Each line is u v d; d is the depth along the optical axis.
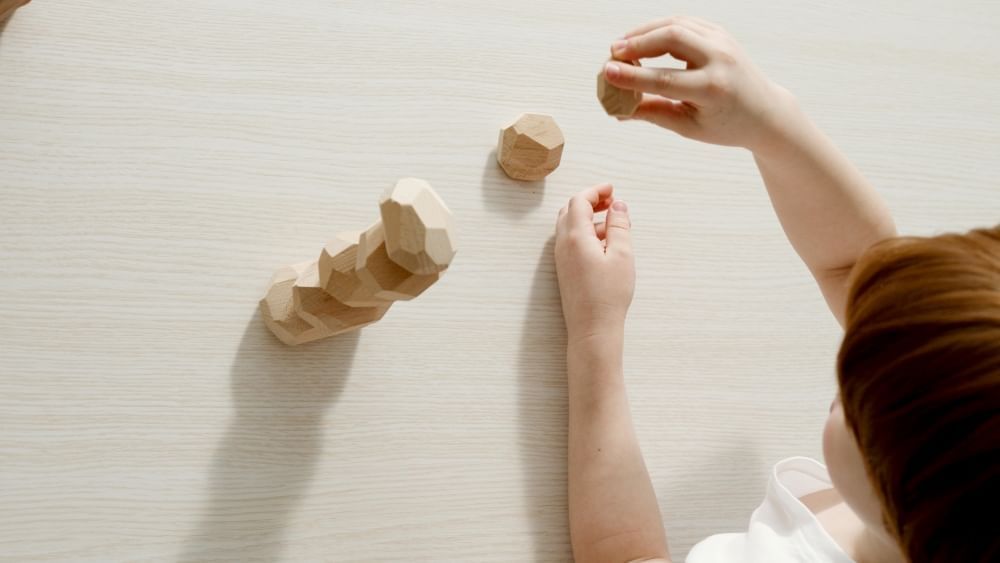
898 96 1.35
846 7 1.36
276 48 1.17
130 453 1.08
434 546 1.12
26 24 1.11
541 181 1.21
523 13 1.24
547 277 1.19
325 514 1.10
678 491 1.18
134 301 1.10
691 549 1.15
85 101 1.11
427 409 1.14
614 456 1.13
